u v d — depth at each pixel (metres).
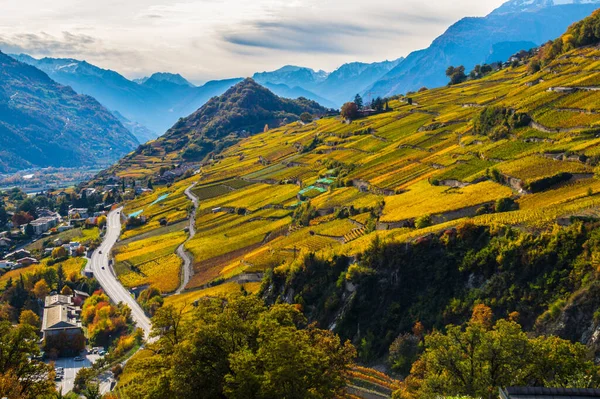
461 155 188.62
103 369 168.62
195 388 63.53
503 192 141.50
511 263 110.00
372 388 97.62
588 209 110.12
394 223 148.25
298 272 143.12
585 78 196.25
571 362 68.25
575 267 100.81
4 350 81.94
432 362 72.12
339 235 169.88
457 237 122.25
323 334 88.94
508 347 67.88
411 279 123.31
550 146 158.62
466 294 114.06
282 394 59.25
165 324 75.12
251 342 69.81
